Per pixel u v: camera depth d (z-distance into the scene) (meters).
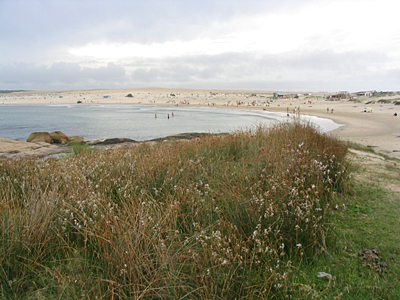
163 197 4.39
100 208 3.66
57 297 2.38
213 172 5.64
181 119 44.50
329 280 2.77
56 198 3.92
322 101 101.06
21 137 25.80
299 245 2.88
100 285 2.47
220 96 168.38
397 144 16.39
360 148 11.20
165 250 2.70
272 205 3.60
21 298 2.44
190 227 3.44
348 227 3.88
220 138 8.76
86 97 190.75
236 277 2.56
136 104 119.00
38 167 6.21
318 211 3.85
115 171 5.66
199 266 2.57
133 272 2.46
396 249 3.29
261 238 3.14
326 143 6.96
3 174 5.55
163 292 2.39
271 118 42.25
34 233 3.13
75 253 2.89
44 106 113.25
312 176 4.62
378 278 2.80
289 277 2.79
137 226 3.04
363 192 5.17
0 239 2.94
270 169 4.96
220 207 4.09
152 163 5.67
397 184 5.67
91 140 23.23
